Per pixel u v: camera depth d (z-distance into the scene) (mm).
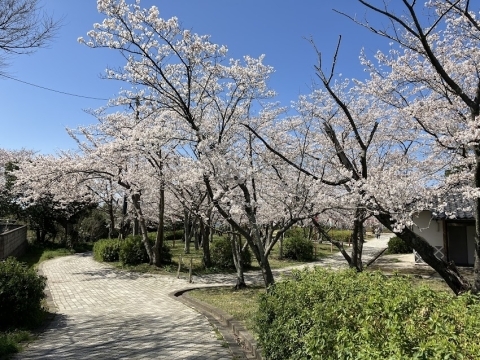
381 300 2773
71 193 16453
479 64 7621
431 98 8266
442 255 16094
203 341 6008
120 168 13609
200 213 9445
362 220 8539
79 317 7961
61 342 6066
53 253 21438
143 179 13492
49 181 13695
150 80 8305
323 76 6039
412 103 8258
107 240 19234
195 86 9266
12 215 25125
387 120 9547
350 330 2719
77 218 25203
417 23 5242
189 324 7223
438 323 2281
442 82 7430
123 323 7367
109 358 5207
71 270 15844
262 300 4656
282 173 8922
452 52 7777
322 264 18672
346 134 9250
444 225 16188
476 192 5781
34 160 14250
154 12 7770
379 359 2166
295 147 9461
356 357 2328
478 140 6074
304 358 3107
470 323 2318
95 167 13711
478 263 5879
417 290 2943
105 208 25641
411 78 8016
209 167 7832
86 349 5660
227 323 7082
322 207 7609
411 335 2285
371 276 4035
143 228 16375
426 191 7254
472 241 16297
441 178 8688
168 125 9773
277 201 8445
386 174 7047
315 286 3830
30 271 7465
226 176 7715
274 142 9945
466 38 7691
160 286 12250
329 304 3221
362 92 9289
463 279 5898
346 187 6934
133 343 5949
